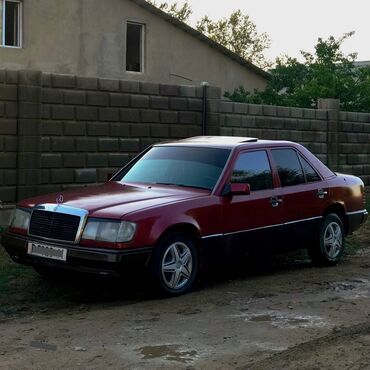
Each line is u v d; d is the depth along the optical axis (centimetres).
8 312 657
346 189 921
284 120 1466
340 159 1609
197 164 786
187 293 720
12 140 1036
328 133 1573
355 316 632
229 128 1348
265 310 652
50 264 682
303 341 552
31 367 490
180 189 753
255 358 509
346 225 927
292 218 830
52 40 1978
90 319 619
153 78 2250
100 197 716
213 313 638
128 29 2208
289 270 873
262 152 820
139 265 662
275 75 2341
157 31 2252
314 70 2112
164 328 586
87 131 1114
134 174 816
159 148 845
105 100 1134
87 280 784
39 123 1053
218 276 830
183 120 1249
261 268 888
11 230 733
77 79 1098
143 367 489
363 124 1664
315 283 783
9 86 1028
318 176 884
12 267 827
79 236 664
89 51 2059
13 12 1927
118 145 1155
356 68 2262
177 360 504
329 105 1577
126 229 654
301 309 656
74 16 2020
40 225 700
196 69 2378
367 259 959
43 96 1059
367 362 504
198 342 547
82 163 1110
